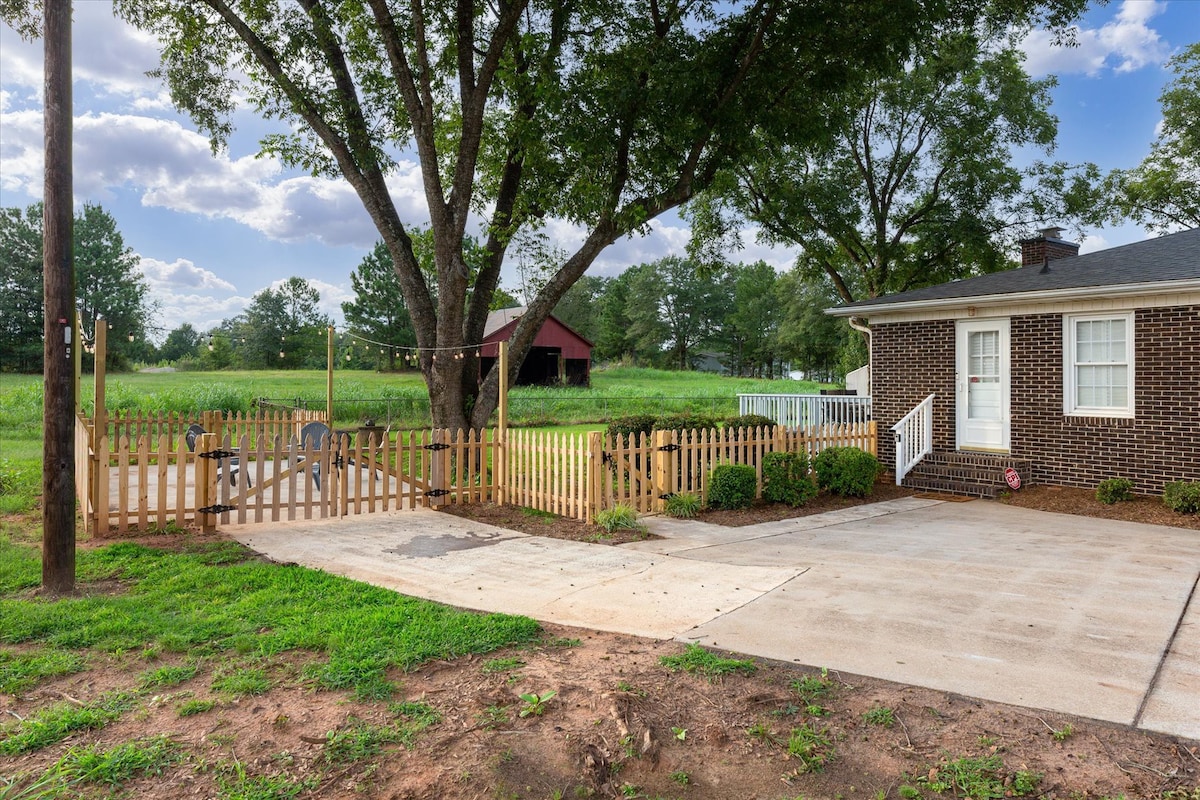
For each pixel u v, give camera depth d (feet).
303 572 20.57
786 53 41.70
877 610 17.51
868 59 41.78
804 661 14.12
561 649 14.73
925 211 85.87
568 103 39.68
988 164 79.46
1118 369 36.22
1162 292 33.73
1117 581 20.30
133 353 187.73
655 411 98.84
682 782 9.93
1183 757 10.32
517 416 90.27
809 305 205.67
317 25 41.52
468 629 15.46
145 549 23.24
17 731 10.83
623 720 11.36
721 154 42.55
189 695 12.25
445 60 45.60
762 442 36.65
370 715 11.53
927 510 34.24
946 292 44.57
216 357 186.91
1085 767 10.08
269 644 14.49
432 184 40.96
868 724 11.46
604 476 30.42
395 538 26.68
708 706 12.07
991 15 44.16
